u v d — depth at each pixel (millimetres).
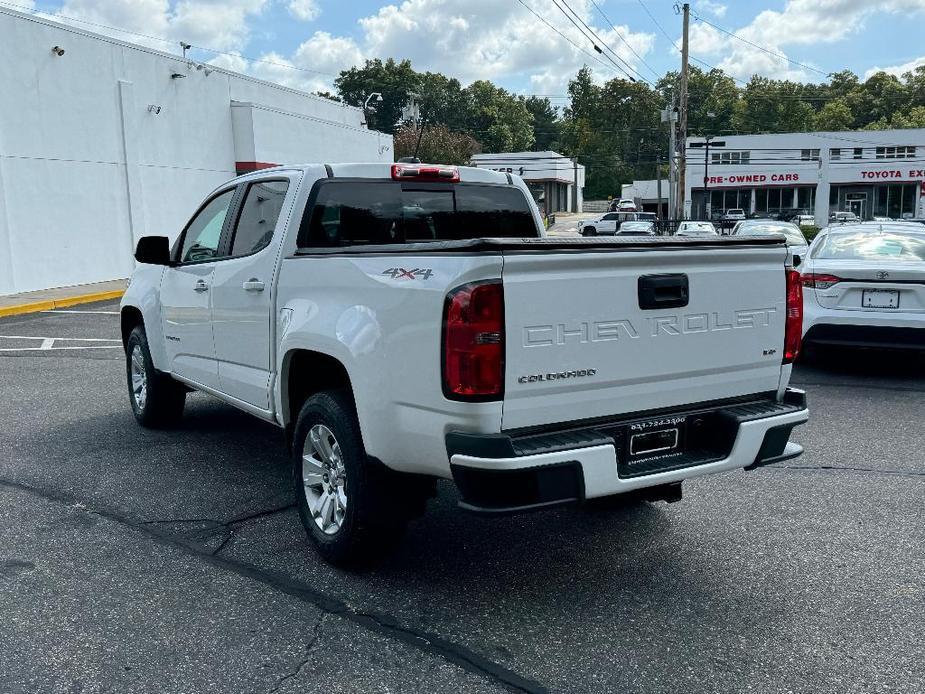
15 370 9391
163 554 4262
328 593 3832
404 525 3918
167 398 6465
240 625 3516
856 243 9367
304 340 4039
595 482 3342
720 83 132375
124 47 21406
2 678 3092
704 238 3766
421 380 3385
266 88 28062
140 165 22219
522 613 3646
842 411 7348
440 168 5070
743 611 3670
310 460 4234
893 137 60719
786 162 63406
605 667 3205
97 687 3043
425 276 3365
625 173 123375
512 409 3277
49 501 5047
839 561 4203
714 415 3844
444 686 3062
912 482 5434
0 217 17750
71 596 3777
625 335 3510
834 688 3059
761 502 5074
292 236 4488
